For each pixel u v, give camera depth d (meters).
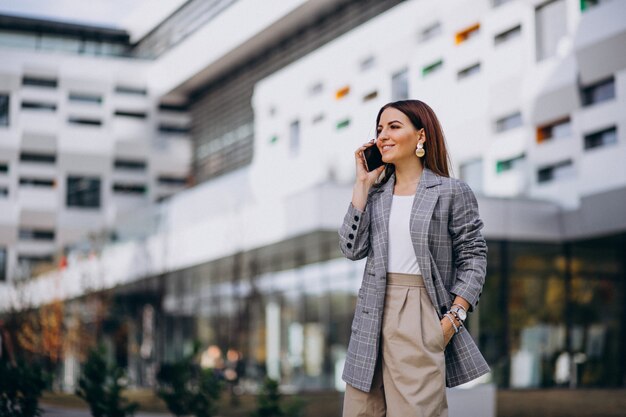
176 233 26.53
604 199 19.59
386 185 3.47
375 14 31.23
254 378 26.30
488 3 23.56
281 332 26.14
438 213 3.34
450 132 24.47
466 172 24.22
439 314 3.29
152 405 15.50
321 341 24.14
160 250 27.44
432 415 3.21
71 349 27.50
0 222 44.31
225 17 39.09
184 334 32.28
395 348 3.26
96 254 30.67
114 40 47.12
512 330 20.39
